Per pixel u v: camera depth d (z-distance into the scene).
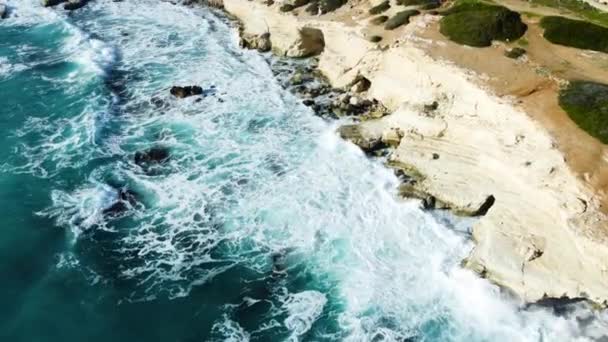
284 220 30.36
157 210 31.03
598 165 27.91
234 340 24.31
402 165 33.78
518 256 26.42
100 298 26.06
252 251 28.61
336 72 42.47
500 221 28.33
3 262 27.55
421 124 34.44
